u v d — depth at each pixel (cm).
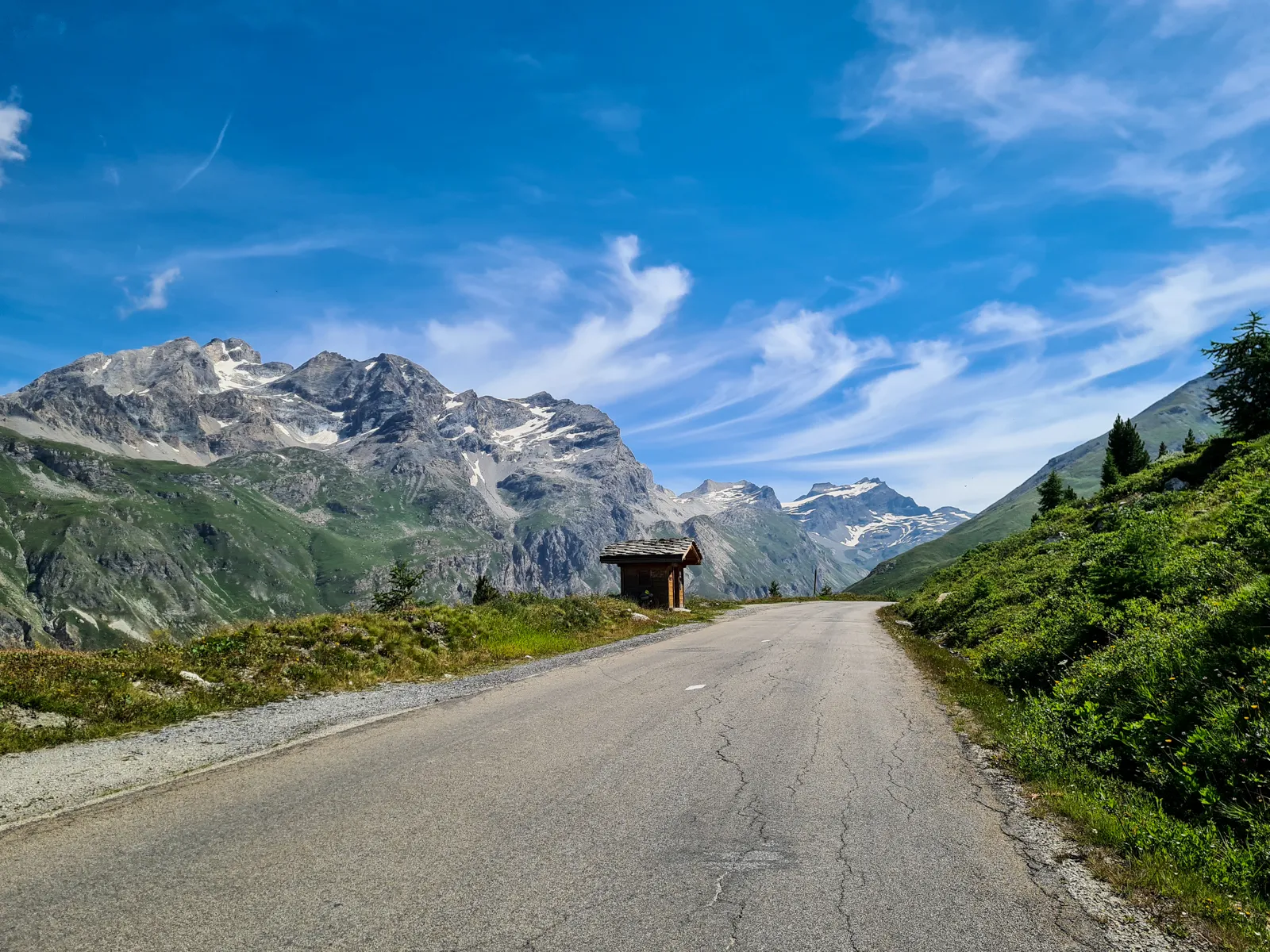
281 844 527
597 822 588
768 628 2872
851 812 629
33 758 761
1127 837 568
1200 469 2383
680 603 4316
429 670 1487
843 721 1022
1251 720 638
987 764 811
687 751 827
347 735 886
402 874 478
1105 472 4759
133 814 590
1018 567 2534
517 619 2177
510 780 701
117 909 421
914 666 1681
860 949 395
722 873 492
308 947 382
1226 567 1093
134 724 912
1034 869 518
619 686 1298
